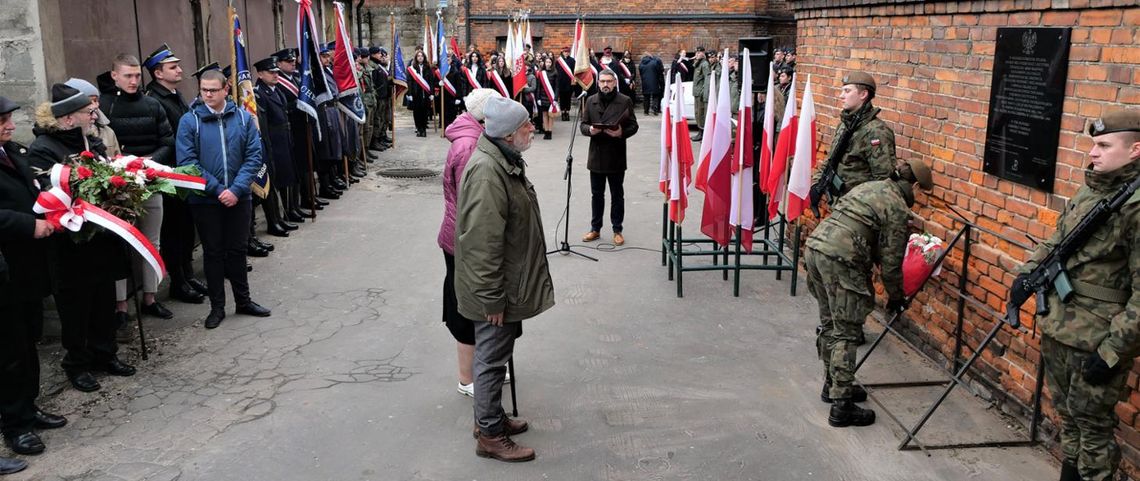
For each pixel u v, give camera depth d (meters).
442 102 17.88
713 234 7.07
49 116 5.18
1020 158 4.67
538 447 4.55
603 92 8.52
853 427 4.76
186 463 4.33
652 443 4.59
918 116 5.84
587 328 6.37
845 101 5.79
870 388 5.27
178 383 5.32
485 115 4.14
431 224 9.79
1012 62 4.74
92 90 5.61
